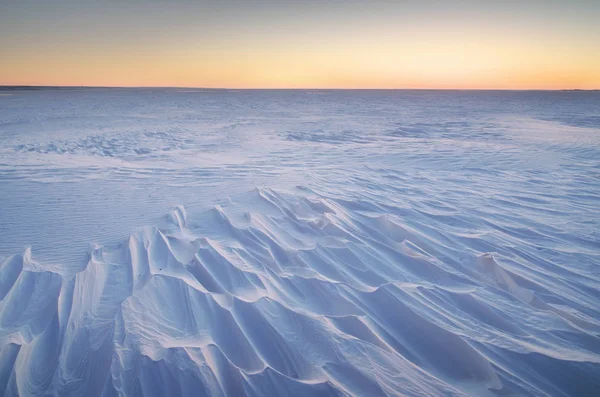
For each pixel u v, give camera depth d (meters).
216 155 10.02
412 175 7.68
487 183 7.04
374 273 3.35
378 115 26.27
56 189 5.92
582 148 11.26
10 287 2.89
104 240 3.90
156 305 2.67
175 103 41.09
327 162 9.10
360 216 4.77
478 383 2.12
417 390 2.03
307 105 40.41
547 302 2.92
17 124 16.88
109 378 1.98
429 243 4.01
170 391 1.93
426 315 2.69
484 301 2.89
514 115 26.09
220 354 2.22
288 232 4.21
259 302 2.74
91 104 35.09
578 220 4.90
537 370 2.17
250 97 65.06
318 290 3.01
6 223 4.36
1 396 1.92
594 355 2.28
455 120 22.06
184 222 4.46
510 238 4.23
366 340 2.43
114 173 7.27
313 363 2.19
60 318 2.54
